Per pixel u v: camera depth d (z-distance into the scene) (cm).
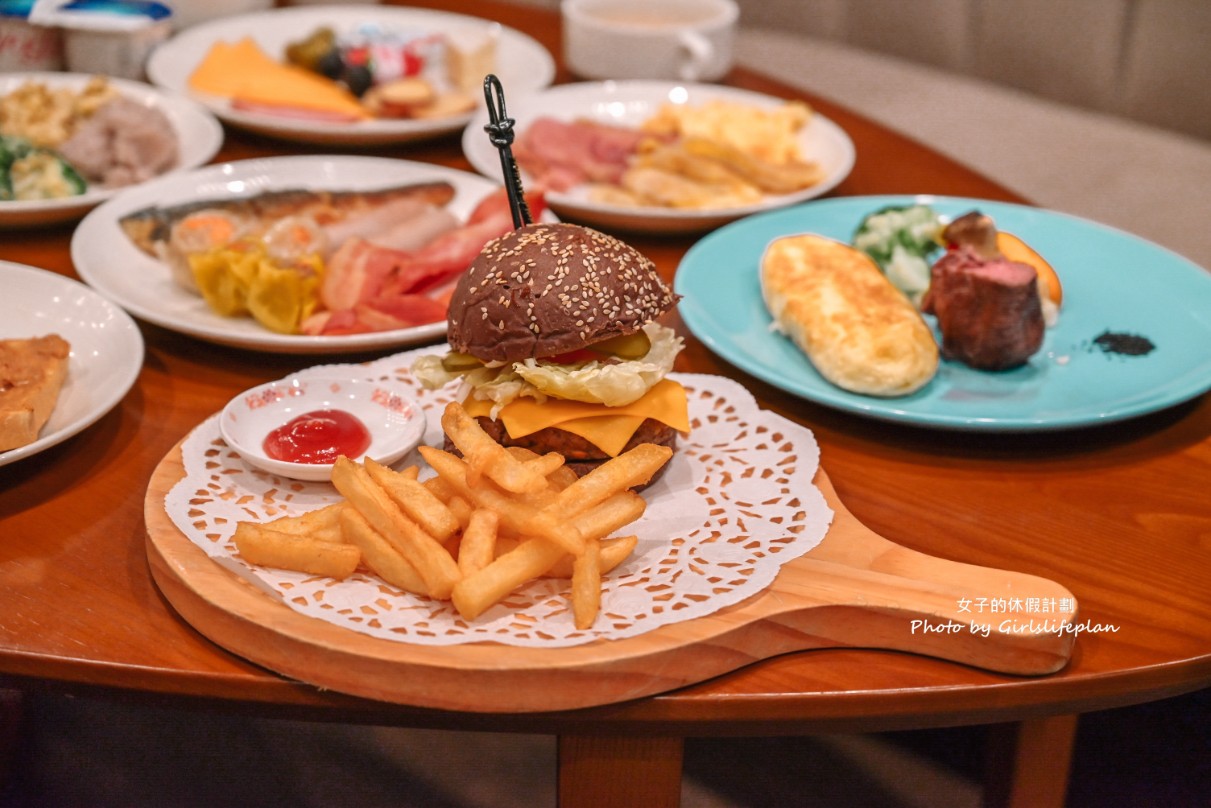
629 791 55
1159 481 65
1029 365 74
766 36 155
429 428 67
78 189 92
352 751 91
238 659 53
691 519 60
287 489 61
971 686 53
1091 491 64
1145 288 80
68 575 57
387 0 143
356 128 101
